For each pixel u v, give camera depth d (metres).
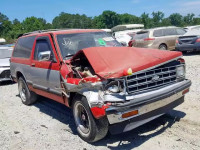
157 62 4.14
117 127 3.99
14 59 7.36
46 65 5.40
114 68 4.04
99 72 4.04
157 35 14.23
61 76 4.84
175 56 4.45
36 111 6.55
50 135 4.93
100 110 3.81
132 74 3.86
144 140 4.36
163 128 4.74
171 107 4.44
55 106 6.85
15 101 7.76
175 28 14.84
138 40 14.79
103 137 4.25
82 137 4.55
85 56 4.46
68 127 5.26
